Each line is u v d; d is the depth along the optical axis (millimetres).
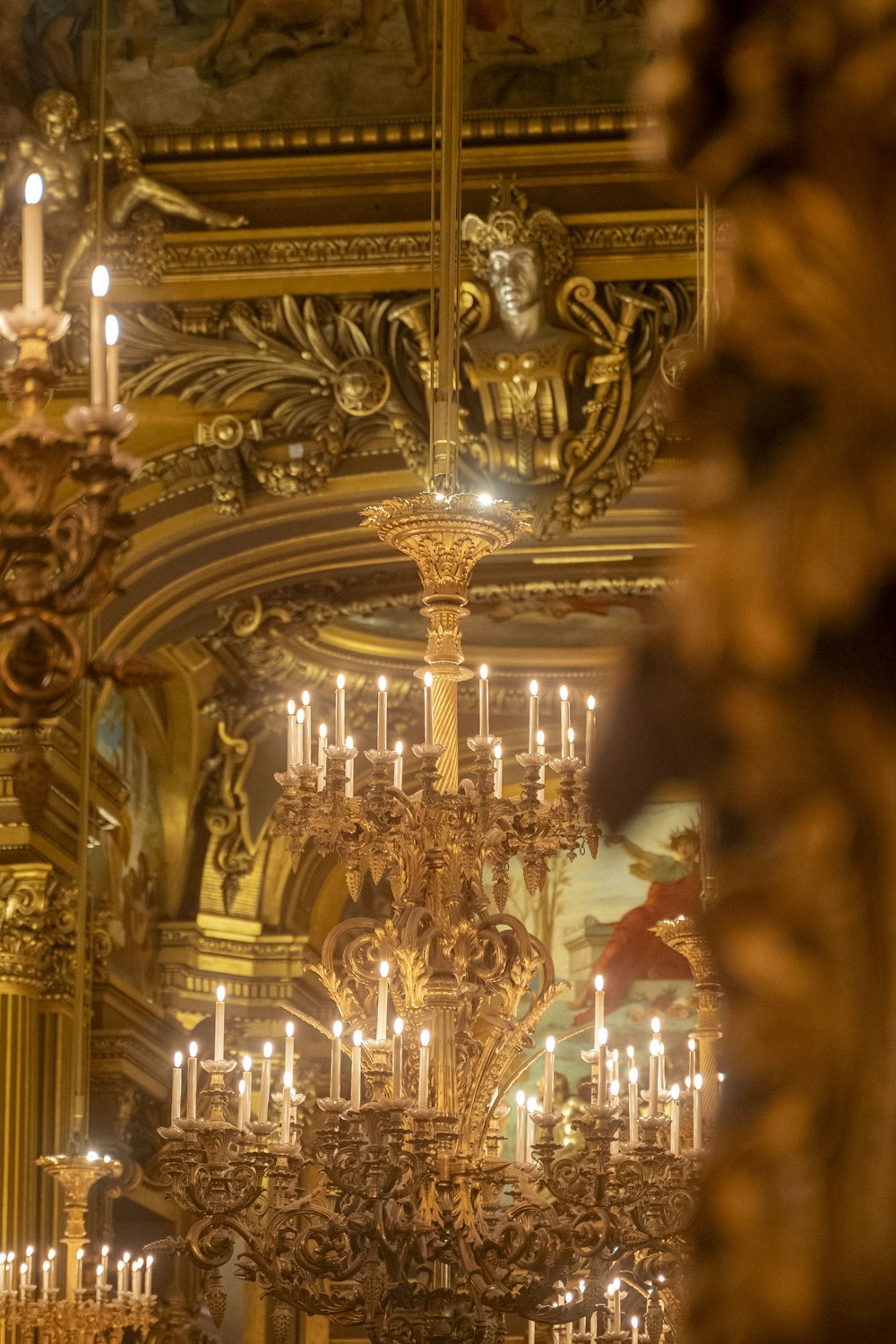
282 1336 7926
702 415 720
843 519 674
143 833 21719
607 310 14898
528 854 8461
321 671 21328
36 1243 16250
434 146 12398
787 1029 647
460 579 8719
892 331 684
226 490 15656
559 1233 7902
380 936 8367
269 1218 8102
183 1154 8047
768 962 654
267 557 16625
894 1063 634
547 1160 8039
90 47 14844
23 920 16500
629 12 14578
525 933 8414
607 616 21125
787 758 673
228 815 22500
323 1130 7879
